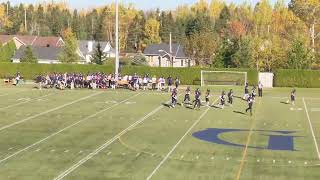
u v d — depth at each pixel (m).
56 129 41.44
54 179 27.34
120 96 61.94
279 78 78.12
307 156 33.09
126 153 33.50
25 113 48.91
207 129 42.06
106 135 39.25
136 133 40.12
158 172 28.88
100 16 199.88
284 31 140.00
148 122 45.03
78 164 30.55
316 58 92.69
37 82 76.44
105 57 101.62
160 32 174.25
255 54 97.69
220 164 30.81
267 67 97.88
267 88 75.12
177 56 128.12
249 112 51.00
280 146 36.03
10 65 84.94
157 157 32.50
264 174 28.59
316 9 128.88
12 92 64.69
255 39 100.25
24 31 187.12
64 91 66.38
